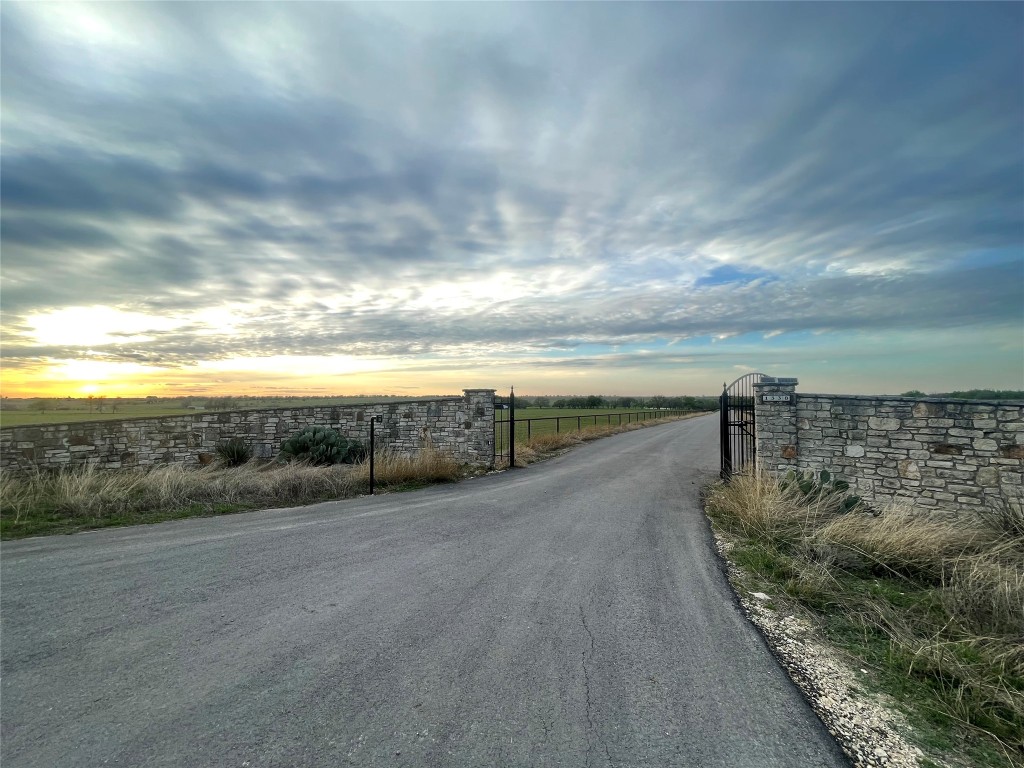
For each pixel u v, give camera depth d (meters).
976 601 4.71
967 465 8.05
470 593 4.73
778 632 4.14
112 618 4.11
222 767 2.41
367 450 14.02
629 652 3.65
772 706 3.05
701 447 19.83
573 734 2.71
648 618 4.25
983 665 3.69
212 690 3.07
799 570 5.49
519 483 11.38
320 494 9.84
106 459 12.63
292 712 2.86
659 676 3.34
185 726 2.72
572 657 3.55
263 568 5.40
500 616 4.22
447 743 2.61
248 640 3.74
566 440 20.95
